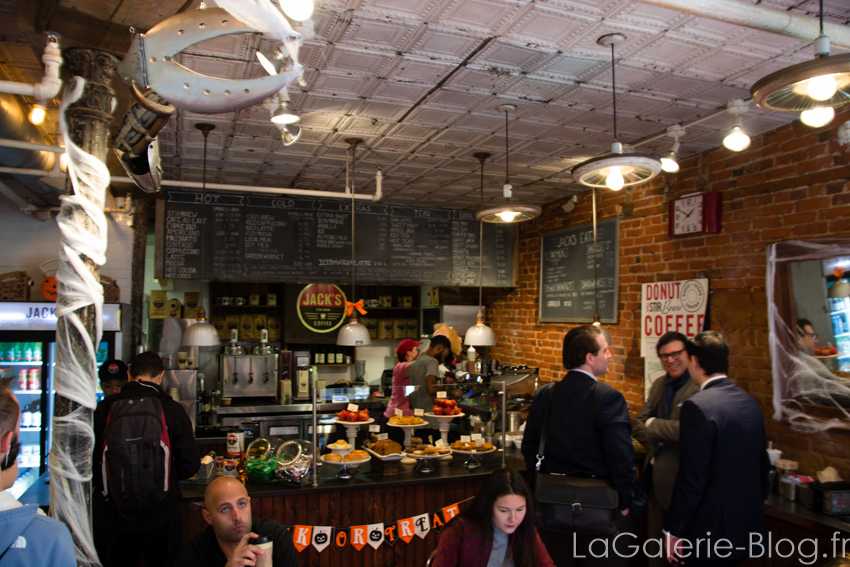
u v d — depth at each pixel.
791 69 1.82
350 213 5.62
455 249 6.02
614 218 4.93
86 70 1.97
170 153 4.23
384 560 3.29
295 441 3.32
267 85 1.57
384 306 7.02
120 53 2.04
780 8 2.29
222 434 4.64
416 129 3.71
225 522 2.02
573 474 2.55
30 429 4.75
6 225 5.09
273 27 1.44
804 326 3.30
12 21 2.55
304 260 5.43
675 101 3.21
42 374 4.65
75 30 1.93
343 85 3.02
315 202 5.51
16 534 1.16
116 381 3.33
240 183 5.19
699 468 2.44
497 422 3.95
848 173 3.11
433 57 2.71
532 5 2.26
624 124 3.60
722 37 2.49
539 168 4.62
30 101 3.37
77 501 1.82
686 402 2.54
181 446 2.83
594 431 2.51
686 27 2.41
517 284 6.27
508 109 3.35
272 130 3.69
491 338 4.78
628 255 4.76
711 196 3.92
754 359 3.62
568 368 2.71
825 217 3.23
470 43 2.57
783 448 3.43
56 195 4.52
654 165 2.70
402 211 5.85
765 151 3.62
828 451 3.18
